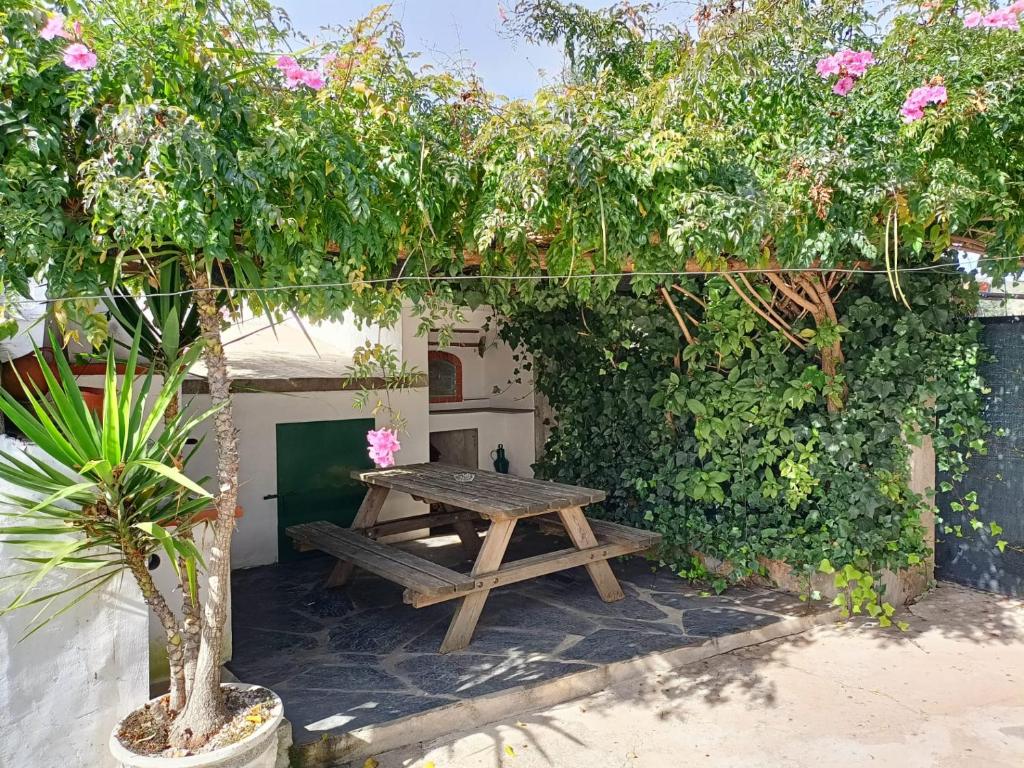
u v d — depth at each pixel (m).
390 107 2.74
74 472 2.63
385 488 5.52
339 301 2.85
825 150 3.05
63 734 2.62
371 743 3.11
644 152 3.01
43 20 2.12
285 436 5.98
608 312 5.41
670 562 5.45
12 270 2.19
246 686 2.88
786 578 4.94
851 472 4.57
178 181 2.22
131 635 2.76
